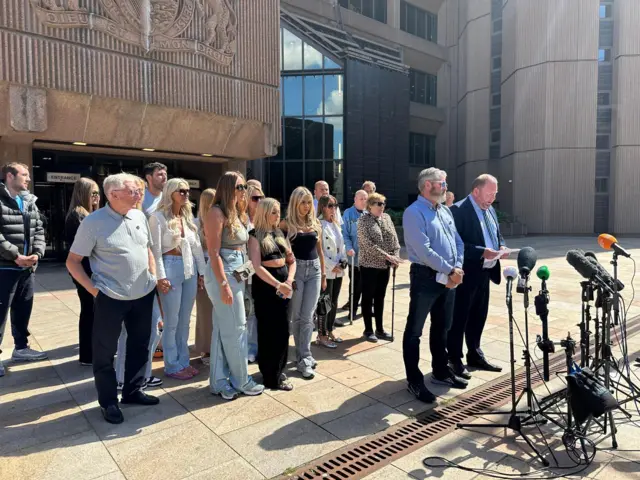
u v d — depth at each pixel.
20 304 4.31
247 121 12.57
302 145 21.25
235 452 2.76
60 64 9.49
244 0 12.06
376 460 2.71
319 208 4.95
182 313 4.05
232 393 3.53
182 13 10.88
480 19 28.50
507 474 2.56
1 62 8.85
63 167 13.11
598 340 3.17
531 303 7.10
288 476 2.53
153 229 3.70
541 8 24.94
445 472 2.58
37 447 2.80
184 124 11.63
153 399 3.43
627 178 24.33
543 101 25.11
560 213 25.16
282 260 3.63
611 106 24.81
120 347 3.69
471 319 4.28
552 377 4.00
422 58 29.64
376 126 22.11
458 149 30.73
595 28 24.20
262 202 3.63
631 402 3.42
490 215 4.26
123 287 3.10
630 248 17.11
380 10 27.12
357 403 3.47
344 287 8.64
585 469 2.60
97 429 3.03
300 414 3.28
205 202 3.97
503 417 3.26
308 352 4.12
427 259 3.47
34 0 9.05
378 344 4.93
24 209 4.14
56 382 3.85
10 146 10.23
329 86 20.98
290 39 21.14
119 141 11.01
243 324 3.57
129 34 10.20
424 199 3.64
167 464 2.63
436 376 3.90
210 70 11.62
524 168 26.08
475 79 28.92
